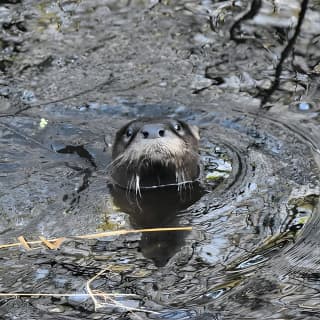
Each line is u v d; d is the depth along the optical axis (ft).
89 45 51.19
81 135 41.93
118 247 31.83
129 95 45.91
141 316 27.09
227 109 44.24
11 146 40.65
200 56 49.78
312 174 37.50
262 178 37.42
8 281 29.32
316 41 50.47
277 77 47.21
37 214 34.50
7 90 46.42
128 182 36.94
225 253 31.14
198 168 38.45
